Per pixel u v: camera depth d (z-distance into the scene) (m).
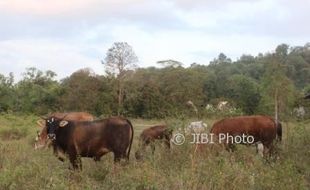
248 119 12.84
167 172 9.29
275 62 44.56
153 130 14.43
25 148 12.56
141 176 8.45
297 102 24.17
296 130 11.70
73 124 11.33
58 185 7.93
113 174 9.35
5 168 8.72
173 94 50.72
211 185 8.26
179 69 54.50
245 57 105.06
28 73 63.81
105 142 11.39
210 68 93.88
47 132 11.27
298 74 77.25
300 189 8.29
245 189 8.30
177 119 12.62
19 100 58.09
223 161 9.30
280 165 9.30
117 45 54.00
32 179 8.28
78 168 10.31
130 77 52.75
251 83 58.50
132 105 51.09
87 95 52.06
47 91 57.38
